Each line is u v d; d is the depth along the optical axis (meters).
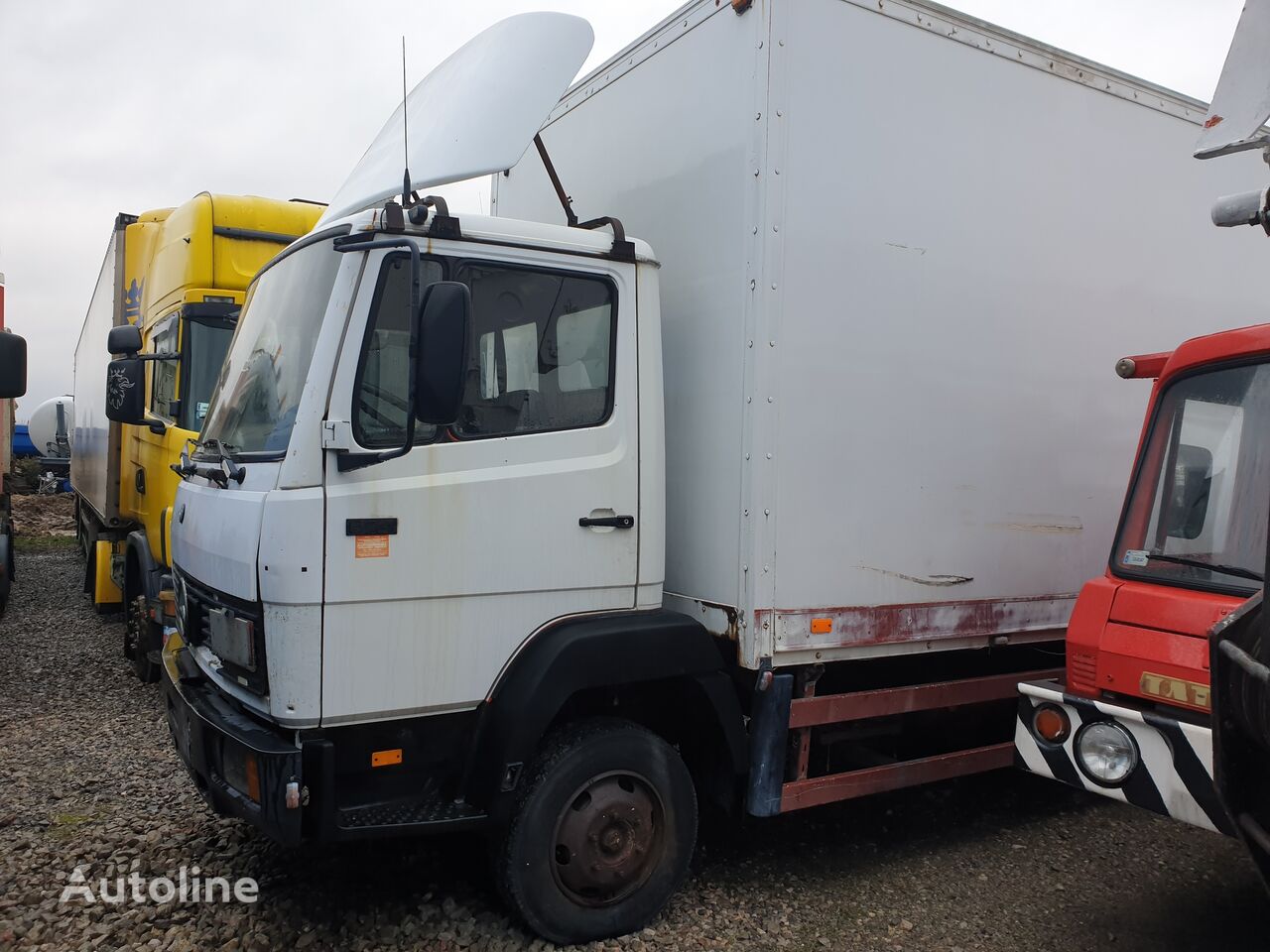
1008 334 4.23
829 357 3.68
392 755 3.21
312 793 3.02
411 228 3.21
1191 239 4.94
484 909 3.64
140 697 6.59
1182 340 4.92
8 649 8.06
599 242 3.56
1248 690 2.46
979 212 4.11
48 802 4.60
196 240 6.26
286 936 3.41
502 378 3.34
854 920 3.72
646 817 3.56
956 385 4.06
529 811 3.31
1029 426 4.32
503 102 3.47
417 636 3.17
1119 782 3.19
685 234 3.88
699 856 4.28
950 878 4.14
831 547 3.70
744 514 3.52
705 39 3.82
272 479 3.06
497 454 3.30
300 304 3.37
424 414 2.92
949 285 4.02
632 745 3.52
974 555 4.14
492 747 3.26
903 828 4.69
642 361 3.62
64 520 19.56
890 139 3.82
